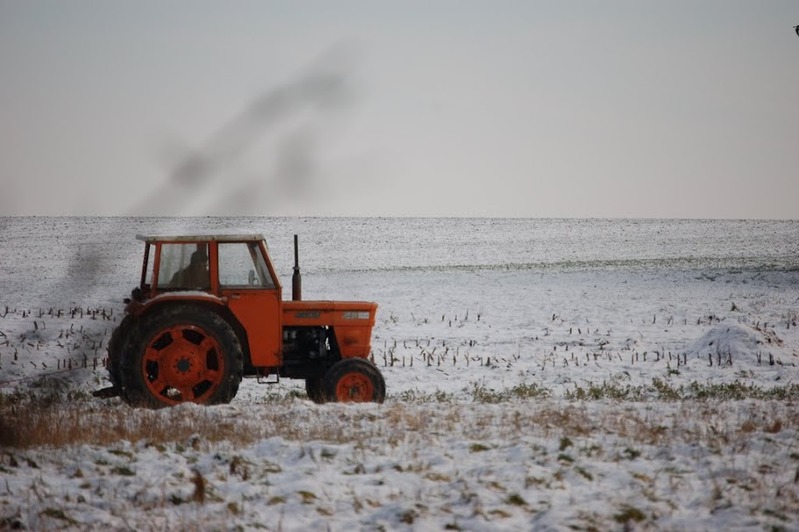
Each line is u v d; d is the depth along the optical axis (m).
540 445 31.25
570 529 22.19
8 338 75.00
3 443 31.75
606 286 141.62
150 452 30.77
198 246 43.44
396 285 148.75
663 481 26.83
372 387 43.75
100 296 121.31
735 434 33.38
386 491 26.03
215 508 24.66
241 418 37.53
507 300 123.50
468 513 23.84
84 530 22.89
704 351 74.25
